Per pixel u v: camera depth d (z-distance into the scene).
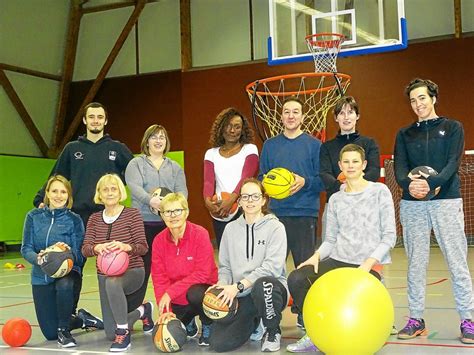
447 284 7.15
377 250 4.02
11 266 11.53
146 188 4.90
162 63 16.25
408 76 13.53
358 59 13.94
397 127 13.59
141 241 4.51
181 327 4.12
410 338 4.25
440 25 13.52
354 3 9.23
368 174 4.43
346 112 4.57
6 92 15.91
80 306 6.29
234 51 15.47
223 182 4.95
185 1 15.80
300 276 4.07
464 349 3.92
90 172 5.04
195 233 4.36
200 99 15.55
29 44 16.39
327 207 4.44
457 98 13.12
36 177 16.58
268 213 4.45
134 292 4.69
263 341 4.11
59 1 17.02
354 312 3.37
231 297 3.99
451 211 4.18
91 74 17.02
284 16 9.69
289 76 8.30
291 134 4.91
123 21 16.73
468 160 12.88
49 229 4.64
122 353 4.12
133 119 16.38
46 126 16.98
